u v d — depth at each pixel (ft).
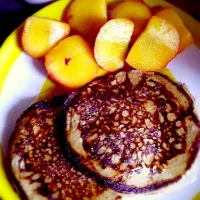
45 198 0.71
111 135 0.74
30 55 0.86
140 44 0.82
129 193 0.71
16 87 0.84
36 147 0.75
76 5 0.88
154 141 0.74
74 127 0.75
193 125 0.76
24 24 0.87
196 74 0.85
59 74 0.82
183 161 0.73
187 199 0.73
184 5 0.94
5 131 0.80
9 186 0.74
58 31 0.85
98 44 0.82
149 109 0.77
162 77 0.82
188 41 0.86
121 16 0.86
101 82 0.81
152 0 0.90
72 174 0.73
